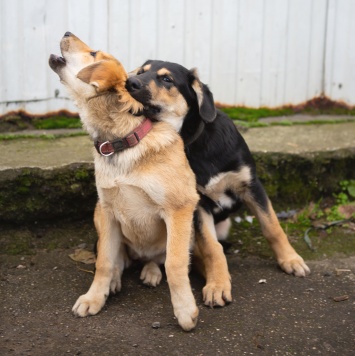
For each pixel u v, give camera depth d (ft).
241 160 13.78
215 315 11.93
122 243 13.35
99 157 11.88
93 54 11.53
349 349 10.83
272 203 17.10
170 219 11.68
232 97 19.94
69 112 18.40
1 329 11.25
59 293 12.74
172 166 11.61
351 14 20.54
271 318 11.84
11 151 15.96
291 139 17.90
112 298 12.58
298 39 20.22
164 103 13.06
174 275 11.34
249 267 14.24
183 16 18.75
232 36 19.43
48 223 15.61
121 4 18.01
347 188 17.58
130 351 10.57
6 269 13.80
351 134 18.60
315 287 13.20
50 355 10.43
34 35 17.48
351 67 20.93
